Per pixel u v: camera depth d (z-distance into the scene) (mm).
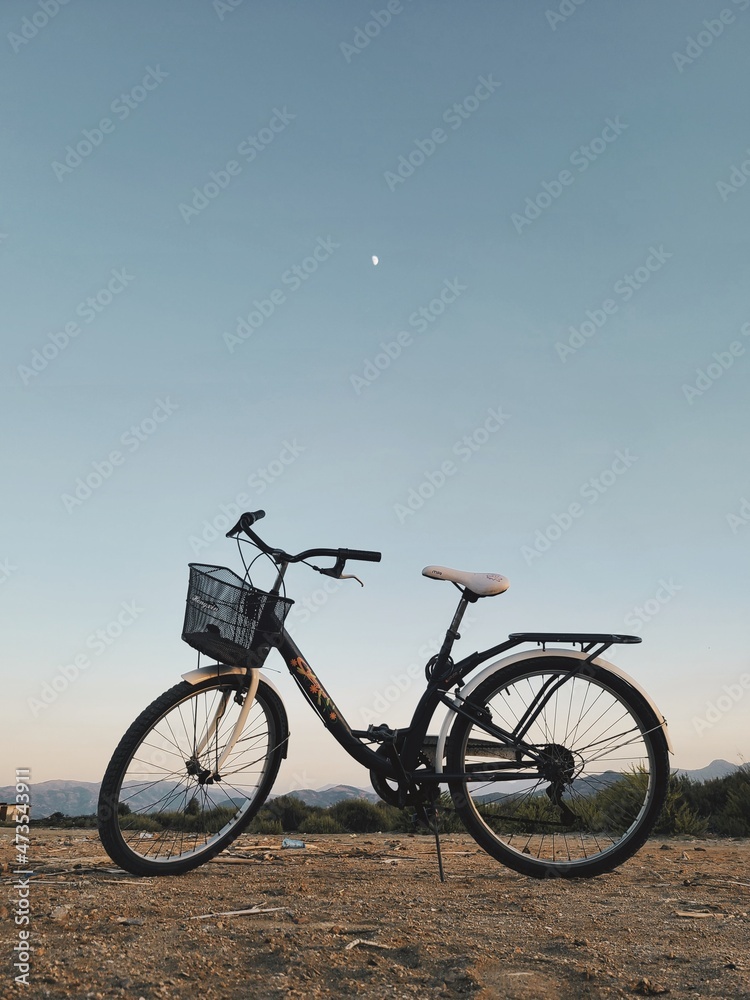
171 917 2629
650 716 3689
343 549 3615
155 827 3555
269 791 3703
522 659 3672
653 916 2869
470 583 3682
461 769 3600
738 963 2287
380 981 2105
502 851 3637
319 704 3570
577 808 3684
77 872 3506
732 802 8000
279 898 2982
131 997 1938
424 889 3311
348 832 9406
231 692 3582
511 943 2449
